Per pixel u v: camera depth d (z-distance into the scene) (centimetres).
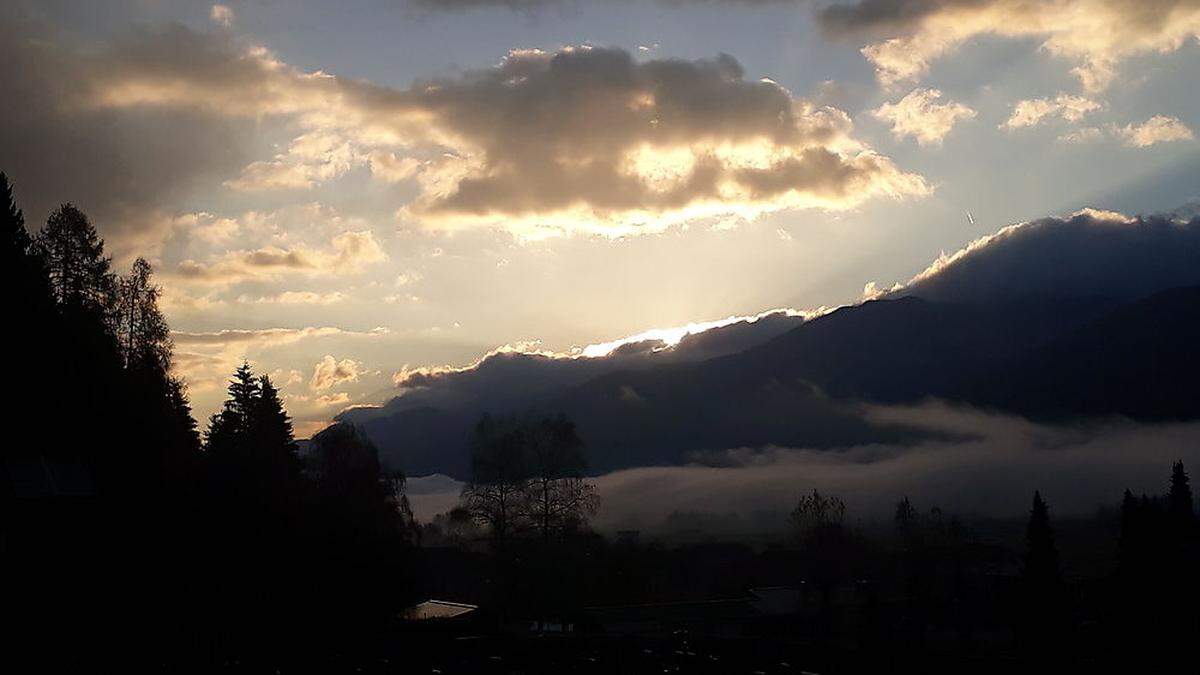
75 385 5266
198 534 5194
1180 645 6444
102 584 4462
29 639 3988
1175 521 7325
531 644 5466
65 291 6334
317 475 8631
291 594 5566
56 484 4647
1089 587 8231
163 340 6794
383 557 6844
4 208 5591
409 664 4834
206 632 4778
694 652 5412
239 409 8762
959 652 6003
